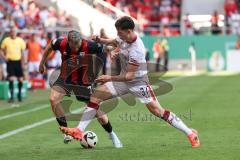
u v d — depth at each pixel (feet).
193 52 225.76
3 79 130.82
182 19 241.14
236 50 225.35
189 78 177.78
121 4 244.83
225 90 132.77
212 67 226.38
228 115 85.76
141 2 252.01
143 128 72.59
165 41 215.72
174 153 54.90
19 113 93.35
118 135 67.31
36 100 117.39
